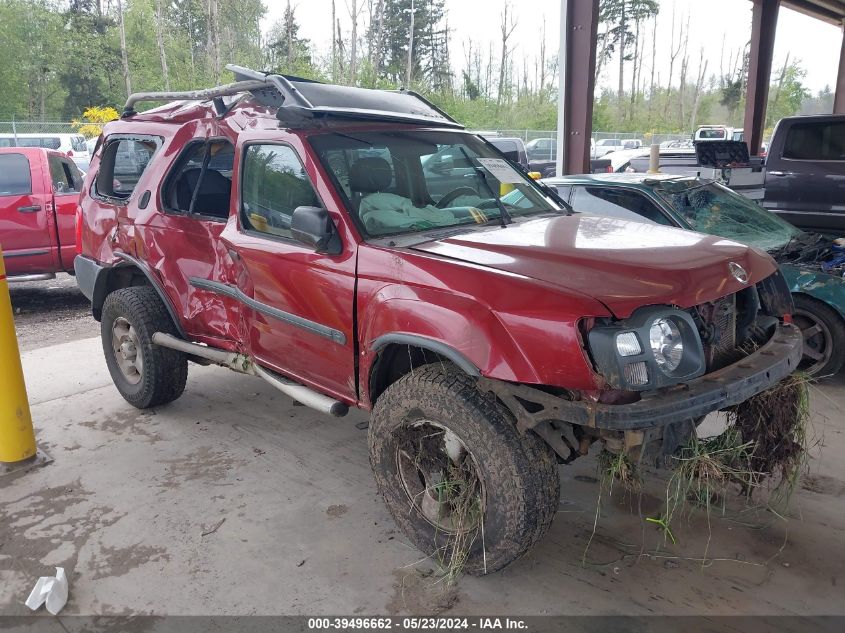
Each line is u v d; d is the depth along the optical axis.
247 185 3.80
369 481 3.88
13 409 4.05
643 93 69.50
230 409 4.95
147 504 3.68
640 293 2.64
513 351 2.58
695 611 2.75
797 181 8.65
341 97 3.83
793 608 2.75
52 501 3.73
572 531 3.34
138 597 2.94
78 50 49.47
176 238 4.32
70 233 8.42
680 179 5.98
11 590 3.01
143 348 4.62
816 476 3.77
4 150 8.23
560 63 7.96
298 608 2.84
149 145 4.66
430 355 3.27
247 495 3.75
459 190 3.80
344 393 3.43
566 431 2.70
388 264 3.00
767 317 3.43
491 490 2.72
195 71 45.19
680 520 3.39
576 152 8.15
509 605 2.82
